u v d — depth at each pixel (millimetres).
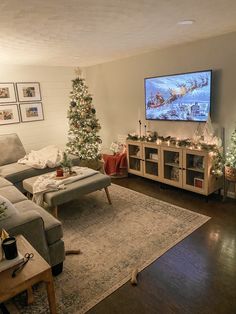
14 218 2027
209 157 3416
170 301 1886
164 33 3041
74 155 4945
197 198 3695
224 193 3545
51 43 3250
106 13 2217
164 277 2135
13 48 3422
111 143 5566
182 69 3867
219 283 2035
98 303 1904
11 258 1553
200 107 3697
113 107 5320
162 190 4090
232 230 2801
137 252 2490
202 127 3777
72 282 2137
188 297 1913
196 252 2443
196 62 3670
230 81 3365
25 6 1963
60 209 3535
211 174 3484
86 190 3307
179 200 3658
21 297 1987
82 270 2279
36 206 2641
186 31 3010
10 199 2869
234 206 3395
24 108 5094
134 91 4750
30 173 4051
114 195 3967
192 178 3822
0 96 4770
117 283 2094
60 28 2607
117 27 2668
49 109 5434
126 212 3355
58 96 5527
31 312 1854
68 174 3572
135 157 4617
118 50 3965
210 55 3492
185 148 3670
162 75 4168
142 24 2605
